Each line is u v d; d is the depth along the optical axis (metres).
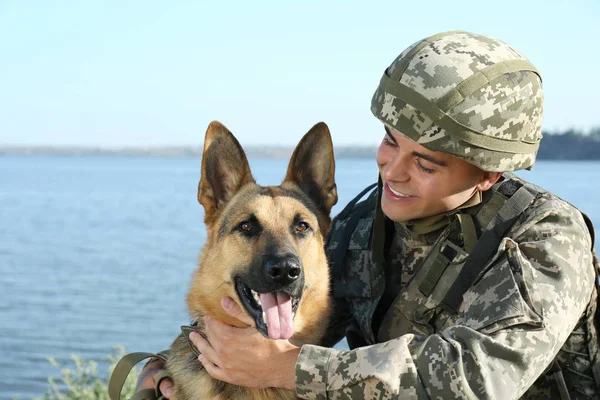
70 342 22.81
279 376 3.67
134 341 22.72
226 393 3.99
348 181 143.75
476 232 3.86
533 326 3.27
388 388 3.13
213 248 4.42
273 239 4.15
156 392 4.40
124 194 161.25
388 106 3.81
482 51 3.77
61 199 140.75
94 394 8.08
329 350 3.36
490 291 3.49
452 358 3.14
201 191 4.57
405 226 4.14
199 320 4.38
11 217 94.94
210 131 4.55
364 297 4.30
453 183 3.81
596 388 3.84
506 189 3.96
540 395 3.86
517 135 3.74
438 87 3.66
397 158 3.87
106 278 39.75
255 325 4.05
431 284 3.92
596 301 3.80
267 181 132.12
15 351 21.67
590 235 3.86
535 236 3.64
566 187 121.75
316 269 4.36
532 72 3.86
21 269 44.38
